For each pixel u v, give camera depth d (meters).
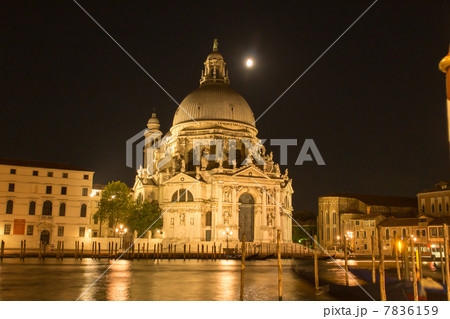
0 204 101.06
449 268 30.62
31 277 47.19
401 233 122.94
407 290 34.50
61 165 110.00
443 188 127.38
